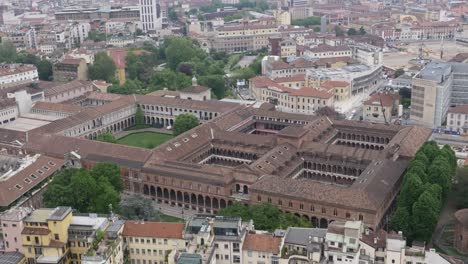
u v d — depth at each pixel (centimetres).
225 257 18375
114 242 17888
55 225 18538
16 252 18662
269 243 18175
